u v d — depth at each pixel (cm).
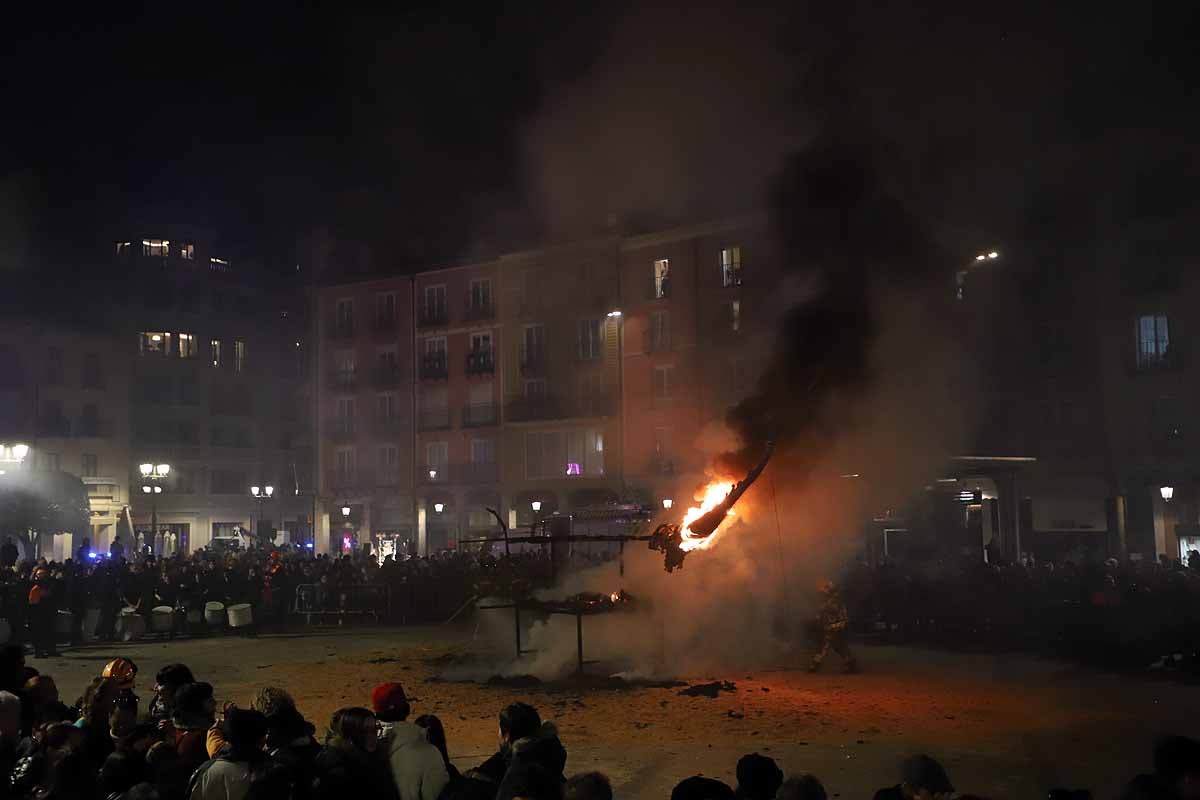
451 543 5712
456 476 5700
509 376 5572
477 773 598
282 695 677
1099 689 1656
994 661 2012
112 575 2688
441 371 5825
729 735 1307
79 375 5725
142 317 6128
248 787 573
